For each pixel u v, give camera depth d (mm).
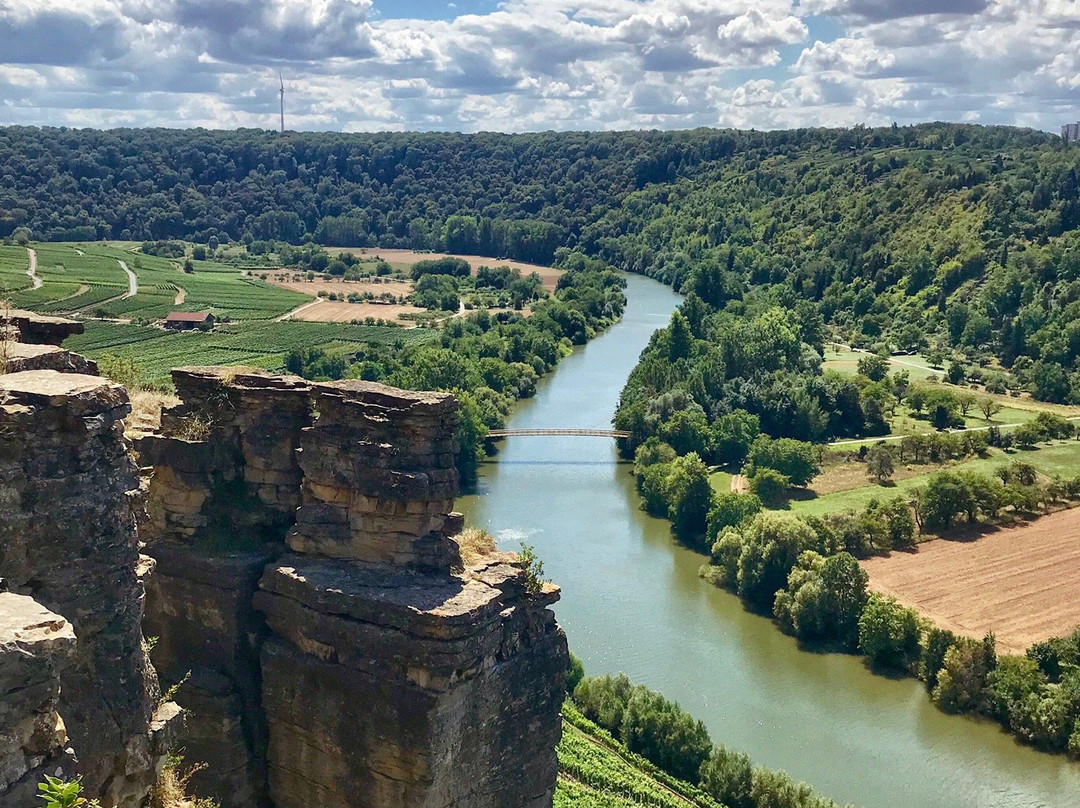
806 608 91812
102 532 24047
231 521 36188
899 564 105062
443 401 33938
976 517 118125
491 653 32219
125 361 51750
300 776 33531
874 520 109875
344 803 32688
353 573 33406
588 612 95125
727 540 103500
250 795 34062
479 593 32188
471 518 118688
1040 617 91562
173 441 36062
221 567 34531
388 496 33594
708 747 70188
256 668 34312
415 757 31031
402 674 31125
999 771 71312
